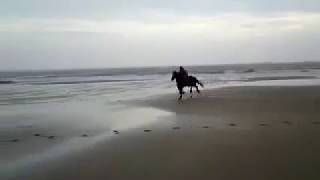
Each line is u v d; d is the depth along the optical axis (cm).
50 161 838
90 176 712
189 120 1427
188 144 961
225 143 956
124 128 1284
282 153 834
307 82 3978
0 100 2630
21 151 951
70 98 2739
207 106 1897
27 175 733
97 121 1494
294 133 1077
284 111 1631
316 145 907
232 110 1706
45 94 3206
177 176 691
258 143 945
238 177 675
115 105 2134
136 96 2738
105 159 835
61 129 1309
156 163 783
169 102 2177
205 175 691
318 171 695
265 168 723
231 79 5219
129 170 740
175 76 2414
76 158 858
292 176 671
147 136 1102
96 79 7031
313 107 1756
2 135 1195
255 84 3753
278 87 3098
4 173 750
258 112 1616
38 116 1703
